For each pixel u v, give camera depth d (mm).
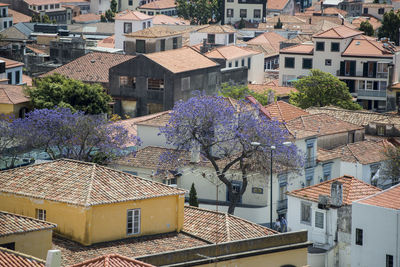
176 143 100000
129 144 107625
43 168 62469
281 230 90750
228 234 61094
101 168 61969
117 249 57062
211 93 149375
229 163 94938
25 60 175125
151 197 59906
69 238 57594
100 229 57688
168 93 140250
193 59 148875
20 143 104938
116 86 143000
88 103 126312
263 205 95688
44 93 126000
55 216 58219
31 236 54281
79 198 57844
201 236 61281
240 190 94688
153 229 60438
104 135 103875
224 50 183625
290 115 120562
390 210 74000
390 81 178000
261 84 178875
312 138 104625
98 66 150375
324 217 84375
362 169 107000
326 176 106125
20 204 59562
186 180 99062
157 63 140250
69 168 62188
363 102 180625
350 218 83000
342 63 182375
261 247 59344
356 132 118750
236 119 99312
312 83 155375
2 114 121500
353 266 76625
